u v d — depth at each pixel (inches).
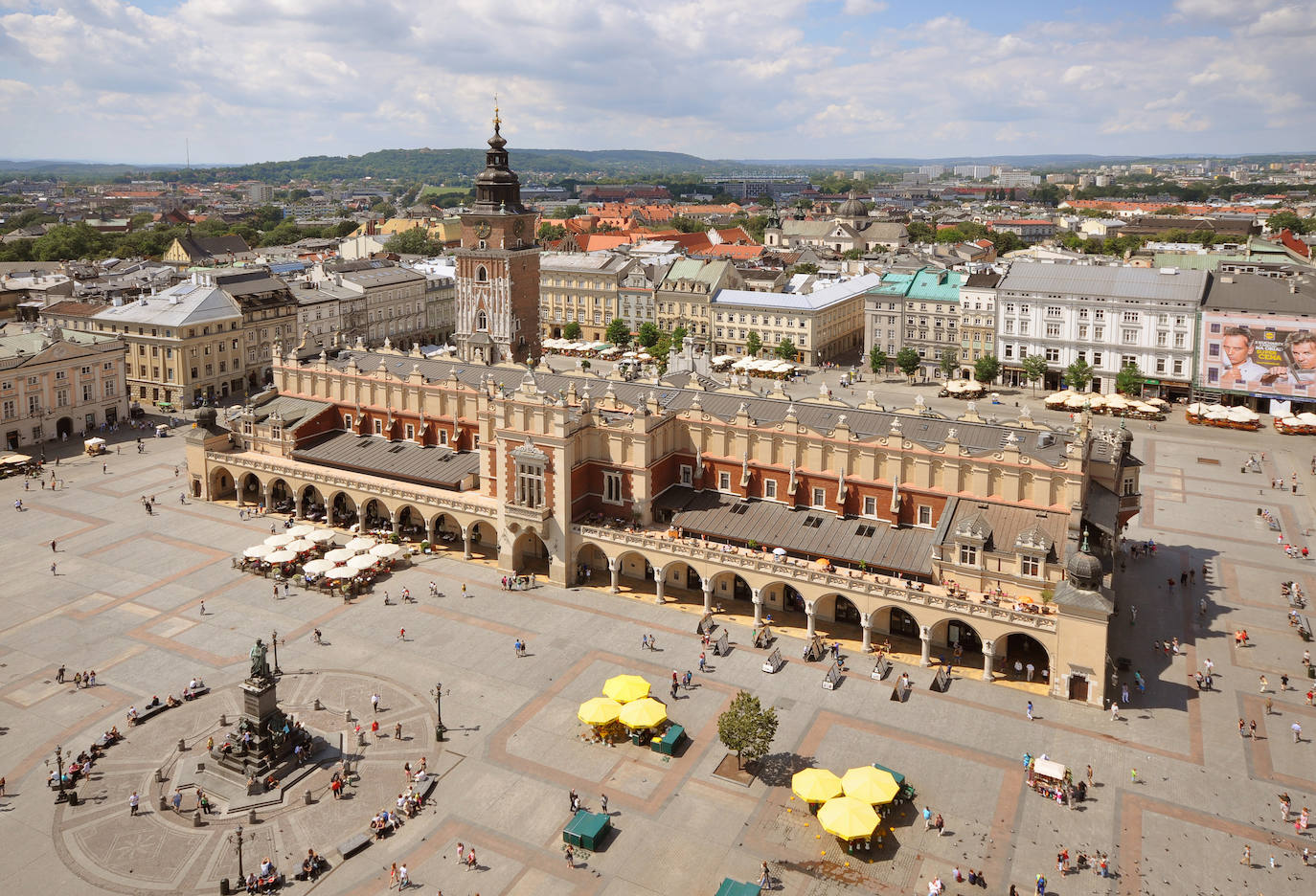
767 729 3115.2
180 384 7844.5
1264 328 7514.8
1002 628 3681.1
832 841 2864.2
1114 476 4347.9
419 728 3432.6
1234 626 4195.4
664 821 2952.8
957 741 3353.8
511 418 4584.2
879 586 3880.4
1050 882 2679.6
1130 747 3314.5
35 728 3425.2
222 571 4746.6
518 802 3046.3
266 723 3161.9
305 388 5910.4
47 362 6860.2
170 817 2974.9
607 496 4692.4
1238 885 2669.8
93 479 6141.7
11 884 2682.1
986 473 4020.7
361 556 4598.9
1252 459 6412.4
